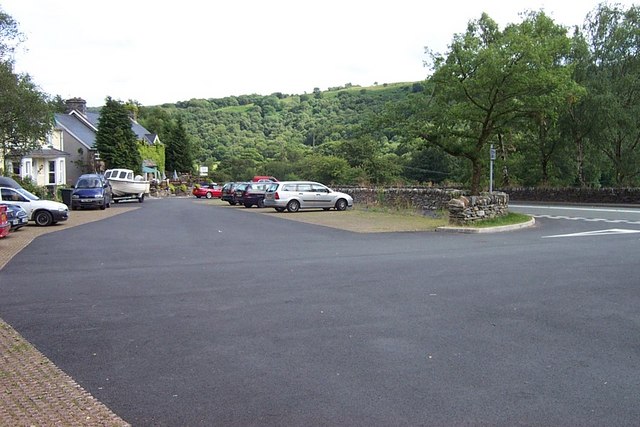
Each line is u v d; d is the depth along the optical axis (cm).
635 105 3703
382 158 6197
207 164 9688
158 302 782
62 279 956
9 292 850
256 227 1997
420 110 2527
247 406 435
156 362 538
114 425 405
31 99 2247
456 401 441
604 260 1124
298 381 485
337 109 11962
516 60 2208
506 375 498
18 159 3281
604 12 3903
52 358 551
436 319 688
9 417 418
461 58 2303
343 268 1056
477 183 2538
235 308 746
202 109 13188
